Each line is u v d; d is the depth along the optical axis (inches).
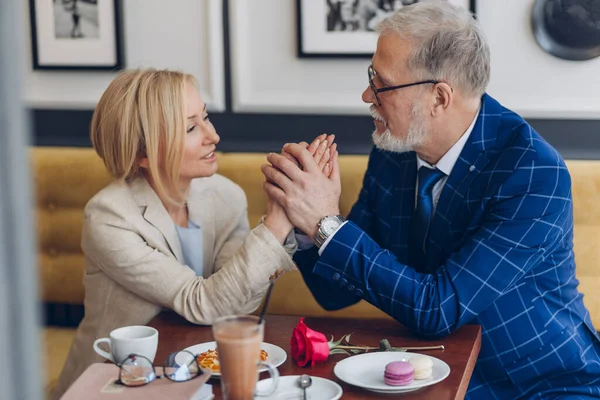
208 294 59.9
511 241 57.6
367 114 93.2
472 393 61.2
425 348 53.7
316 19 91.2
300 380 45.3
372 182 69.6
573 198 83.2
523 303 60.0
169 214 68.9
